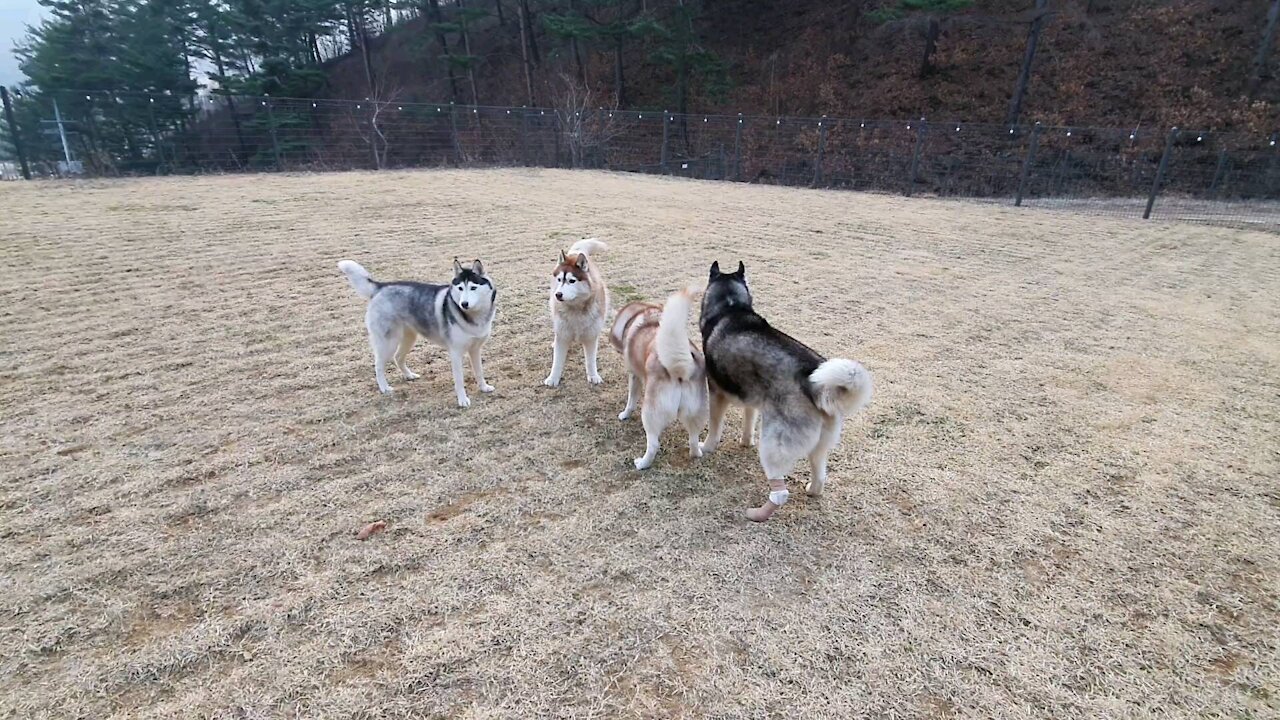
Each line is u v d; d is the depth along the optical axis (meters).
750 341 2.69
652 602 2.14
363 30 25.08
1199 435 3.37
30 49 21.70
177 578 2.17
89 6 21.38
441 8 25.80
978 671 1.91
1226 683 1.89
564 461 3.03
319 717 1.69
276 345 4.23
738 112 20.62
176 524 2.45
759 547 2.43
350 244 6.86
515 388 3.82
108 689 1.76
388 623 2.01
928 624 2.08
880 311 5.29
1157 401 3.77
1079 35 18.84
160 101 13.53
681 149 17.75
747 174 16.27
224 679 1.80
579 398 3.72
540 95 23.55
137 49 20.77
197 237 6.84
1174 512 2.71
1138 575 2.34
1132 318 5.30
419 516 2.56
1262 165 14.27
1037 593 2.23
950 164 15.44
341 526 2.47
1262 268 7.26
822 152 16.39
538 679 1.83
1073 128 14.08
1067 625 2.10
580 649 1.94
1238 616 2.15
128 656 1.86
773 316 5.06
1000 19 18.94
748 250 7.35
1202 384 4.02
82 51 20.77
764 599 2.17
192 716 1.69
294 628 1.99
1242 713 1.79
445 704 1.75
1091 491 2.86
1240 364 4.35
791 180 15.73
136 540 2.35
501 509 2.62
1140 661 1.96
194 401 3.44
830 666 1.91
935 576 2.31
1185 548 2.49
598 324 3.79
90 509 2.52
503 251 6.88
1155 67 17.36
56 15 21.06
